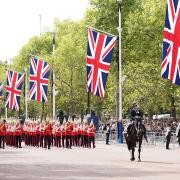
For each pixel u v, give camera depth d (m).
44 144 115.31
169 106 165.62
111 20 164.88
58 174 56.03
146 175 54.59
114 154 91.69
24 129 131.38
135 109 75.38
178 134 84.69
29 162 73.31
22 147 121.56
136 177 52.56
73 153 95.12
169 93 153.62
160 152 97.75
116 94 163.75
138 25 152.88
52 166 66.44
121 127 132.00
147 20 152.50
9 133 127.06
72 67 198.50
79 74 198.75
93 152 98.31
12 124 125.25
